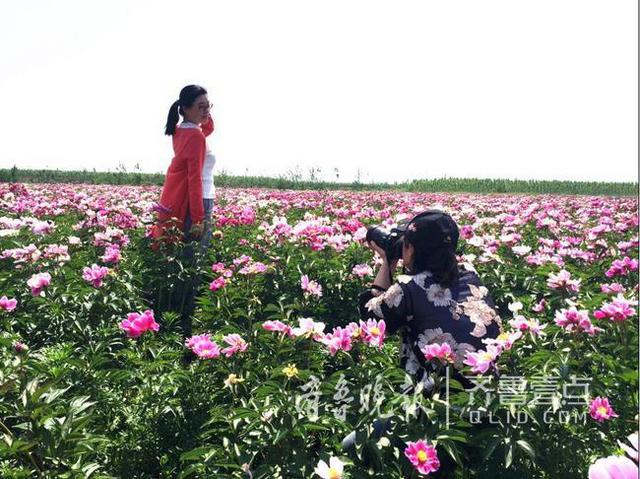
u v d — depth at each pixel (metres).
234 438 3.09
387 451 2.88
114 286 5.30
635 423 3.16
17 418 3.41
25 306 4.87
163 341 4.82
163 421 3.52
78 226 7.34
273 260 6.41
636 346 3.50
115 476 3.22
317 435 3.29
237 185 33.81
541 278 6.07
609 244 7.29
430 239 2.99
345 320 5.91
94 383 3.70
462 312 2.96
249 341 4.17
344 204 13.88
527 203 15.24
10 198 10.97
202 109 6.20
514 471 2.99
